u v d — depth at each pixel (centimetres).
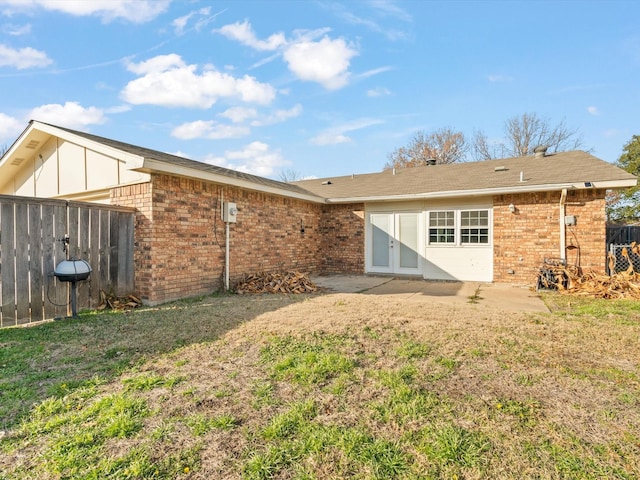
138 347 391
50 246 547
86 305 593
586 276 832
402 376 311
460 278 1047
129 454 203
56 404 261
